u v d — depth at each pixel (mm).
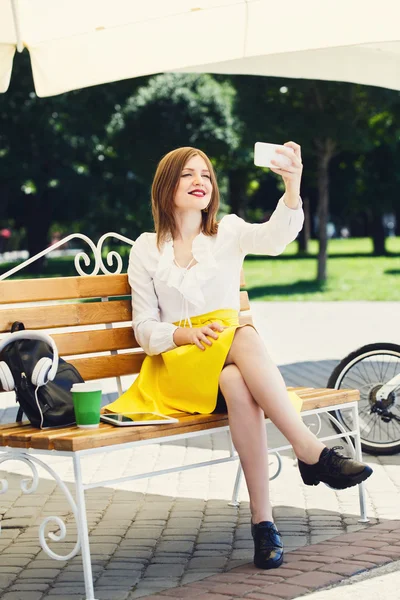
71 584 4262
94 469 6828
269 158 4477
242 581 4105
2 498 6020
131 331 5297
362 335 15031
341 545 4574
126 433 4043
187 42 6676
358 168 37688
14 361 4332
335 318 18266
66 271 39562
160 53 6637
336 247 53750
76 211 40062
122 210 38375
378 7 6457
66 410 4281
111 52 6473
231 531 5070
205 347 4484
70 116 34219
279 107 23906
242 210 47375
